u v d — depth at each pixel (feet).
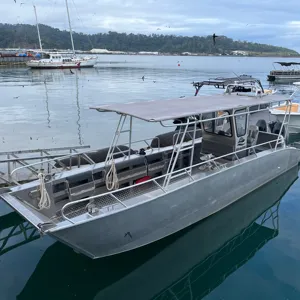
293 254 20.29
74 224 15.97
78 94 89.20
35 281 17.57
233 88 32.73
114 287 17.44
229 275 18.43
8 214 24.59
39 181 20.11
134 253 19.75
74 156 25.17
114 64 253.85
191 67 213.87
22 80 125.90
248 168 25.18
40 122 55.72
